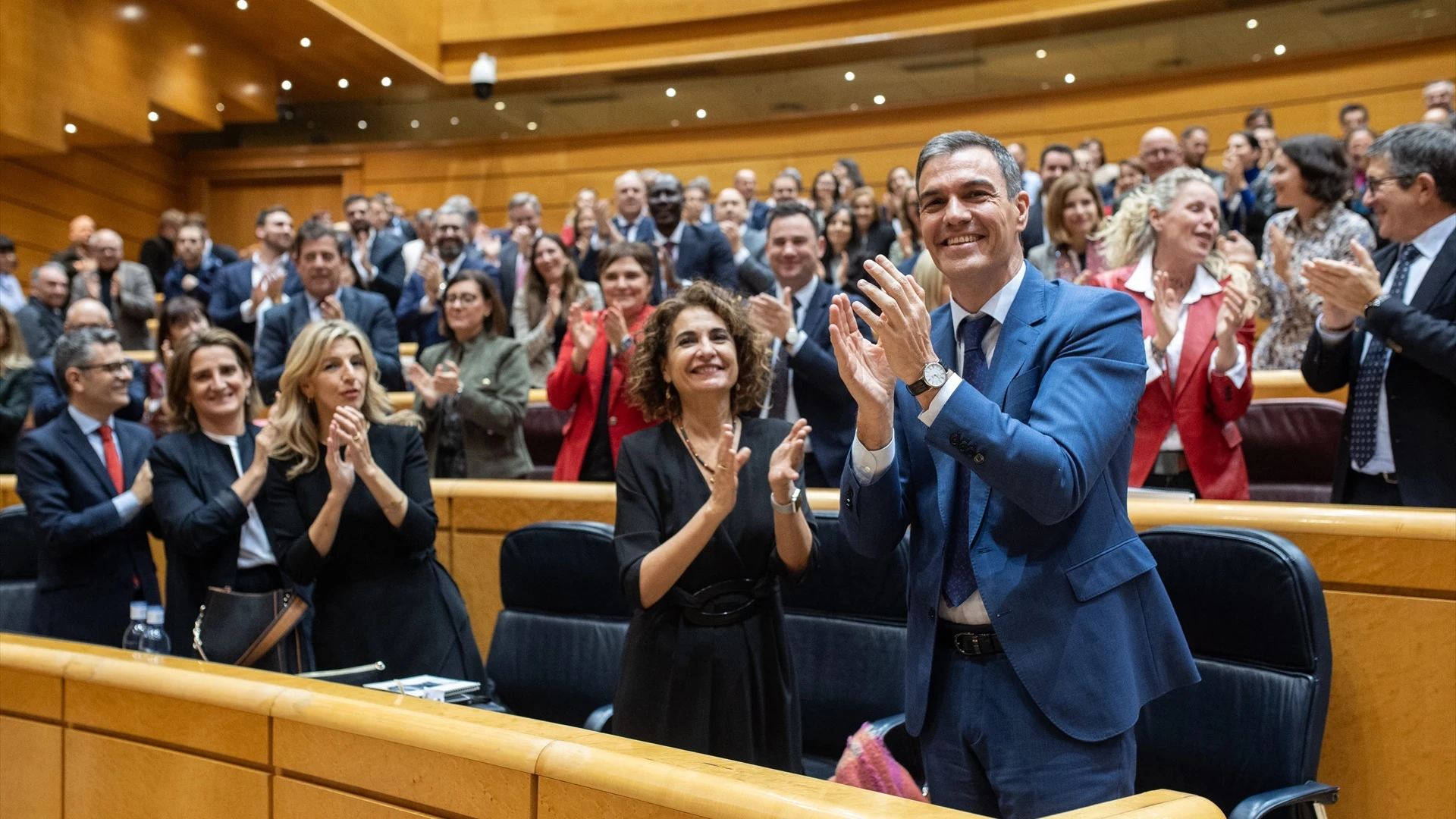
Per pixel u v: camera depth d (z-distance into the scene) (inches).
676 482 84.9
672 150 446.0
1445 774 79.5
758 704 82.3
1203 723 77.1
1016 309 61.1
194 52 413.7
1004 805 58.0
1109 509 59.2
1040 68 394.3
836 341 60.0
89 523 121.7
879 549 63.1
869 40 405.1
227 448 114.3
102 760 79.6
